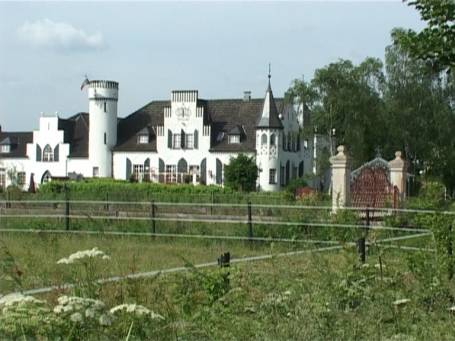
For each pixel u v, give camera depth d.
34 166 102.31
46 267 13.47
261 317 9.23
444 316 10.39
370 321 9.55
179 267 16.02
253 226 24.66
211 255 20.64
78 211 31.00
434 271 11.99
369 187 34.94
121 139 101.31
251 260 16.61
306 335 8.60
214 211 33.09
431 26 10.94
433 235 13.55
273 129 92.88
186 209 33.38
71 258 9.21
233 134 95.00
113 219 26.91
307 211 26.36
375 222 26.81
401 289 11.11
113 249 20.73
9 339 7.11
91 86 99.44
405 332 9.66
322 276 10.94
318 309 9.25
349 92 77.56
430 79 80.50
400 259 13.61
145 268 16.05
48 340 7.29
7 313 7.15
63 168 101.19
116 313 8.17
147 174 98.06
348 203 30.81
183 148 96.56
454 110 81.19
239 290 10.15
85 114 106.50
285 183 95.06
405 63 80.38
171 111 97.38
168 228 25.91
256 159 93.12
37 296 10.17
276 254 13.98
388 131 79.69
